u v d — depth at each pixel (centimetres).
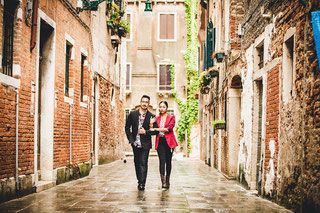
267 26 1016
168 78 3697
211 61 1973
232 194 1023
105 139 2194
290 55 880
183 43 3703
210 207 801
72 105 1328
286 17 870
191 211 748
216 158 1944
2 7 847
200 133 2991
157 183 1228
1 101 826
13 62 915
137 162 1079
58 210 738
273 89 963
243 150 1273
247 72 1251
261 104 1155
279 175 880
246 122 1252
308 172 714
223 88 1703
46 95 1136
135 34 3719
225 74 1641
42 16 1052
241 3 1512
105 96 2173
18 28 920
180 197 933
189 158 3212
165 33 3716
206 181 1342
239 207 812
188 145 3591
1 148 822
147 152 1070
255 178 1142
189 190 1073
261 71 1081
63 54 1239
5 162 840
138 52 3712
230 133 1515
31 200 858
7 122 852
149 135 1076
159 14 3719
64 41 1246
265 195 973
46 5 1081
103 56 2102
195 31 3650
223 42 1667
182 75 3691
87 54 1555
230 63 1515
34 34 990
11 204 804
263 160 1020
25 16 952
